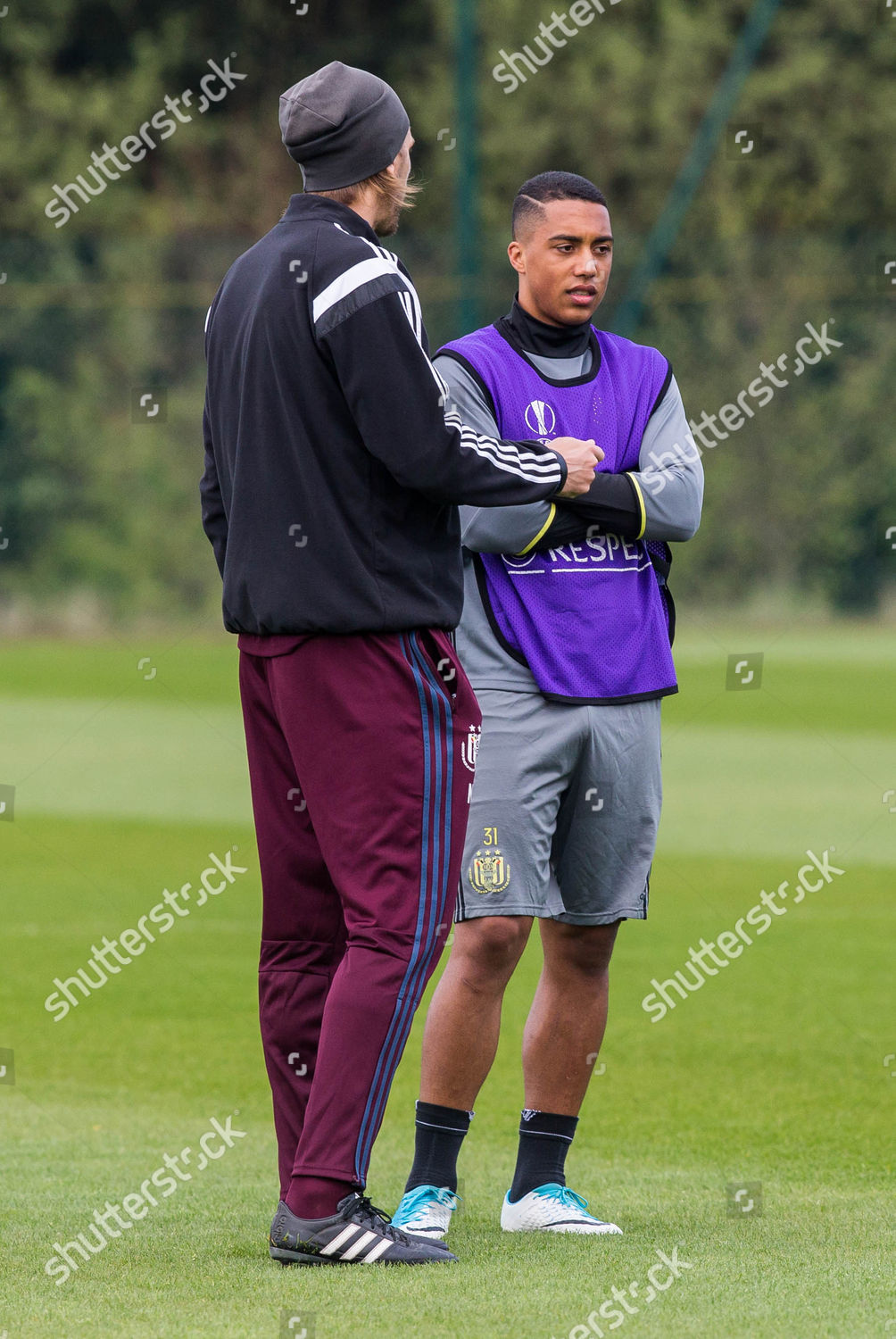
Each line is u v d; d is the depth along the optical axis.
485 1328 8.45
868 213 76.69
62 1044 17.95
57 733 45.34
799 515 61.16
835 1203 11.76
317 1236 9.77
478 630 11.43
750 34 46.25
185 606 62.31
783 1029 18.22
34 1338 8.39
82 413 62.72
